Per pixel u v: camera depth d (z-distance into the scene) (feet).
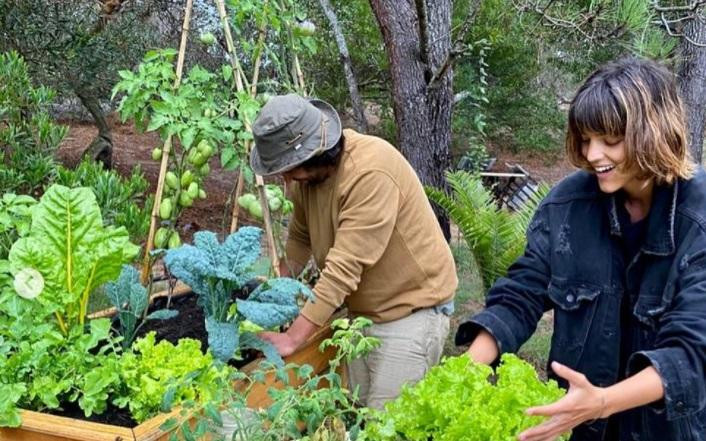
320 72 25.36
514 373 4.47
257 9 8.26
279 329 7.43
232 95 8.52
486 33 20.77
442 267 7.50
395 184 6.91
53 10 21.27
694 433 5.12
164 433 5.24
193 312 8.33
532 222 5.78
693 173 4.90
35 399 5.82
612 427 5.42
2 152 11.11
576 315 5.32
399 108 15.85
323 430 4.62
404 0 15.44
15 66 12.06
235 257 6.35
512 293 5.55
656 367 4.32
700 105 14.92
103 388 5.67
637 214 5.10
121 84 7.84
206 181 28.40
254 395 6.24
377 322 7.42
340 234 6.79
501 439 4.06
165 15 24.82
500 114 33.37
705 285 4.59
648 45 11.44
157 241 8.36
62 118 32.94
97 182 10.43
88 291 6.44
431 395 4.22
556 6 12.86
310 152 6.59
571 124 4.88
